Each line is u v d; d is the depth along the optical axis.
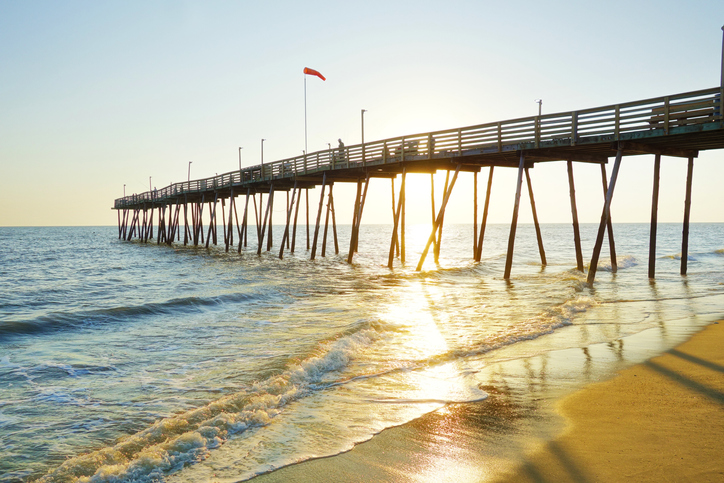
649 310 12.59
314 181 33.16
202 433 5.33
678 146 16.70
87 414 6.27
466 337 10.02
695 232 90.31
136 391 7.11
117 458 4.89
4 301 16.95
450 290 17.22
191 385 7.32
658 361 7.81
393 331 10.64
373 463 4.63
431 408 6.06
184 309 14.27
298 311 13.53
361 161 25.61
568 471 4.29
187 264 32.97
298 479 4.36
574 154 18.88
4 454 5.15
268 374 7.56
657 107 14.49
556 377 7.18
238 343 9.90
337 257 36.59
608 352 8.52
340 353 8.56
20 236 110.38
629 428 5.19
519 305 13.75
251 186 39.09
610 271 21.94
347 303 14.75
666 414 5.56
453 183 20.98
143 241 73.06
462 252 42.06
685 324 10.73
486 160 20.75
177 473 4.52
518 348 9.02
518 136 18.03
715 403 5.89
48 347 10.00
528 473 4.30
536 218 24.91
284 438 5.25
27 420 6.08
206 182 45.34
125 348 9.82
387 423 5.60
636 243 50.84
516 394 6.50
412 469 4.49
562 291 16.08
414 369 7.85
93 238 96.62
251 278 22.83
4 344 10.28
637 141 15.62
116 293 18.80
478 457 4.67
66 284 22.03
